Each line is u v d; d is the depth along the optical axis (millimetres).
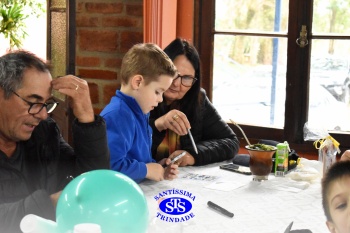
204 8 3387
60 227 1118
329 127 3232
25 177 1855
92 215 1089
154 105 2295
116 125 2154
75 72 3332
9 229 1625
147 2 3166
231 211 1899
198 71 2631
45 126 1949
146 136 2334
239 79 3400
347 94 3174
